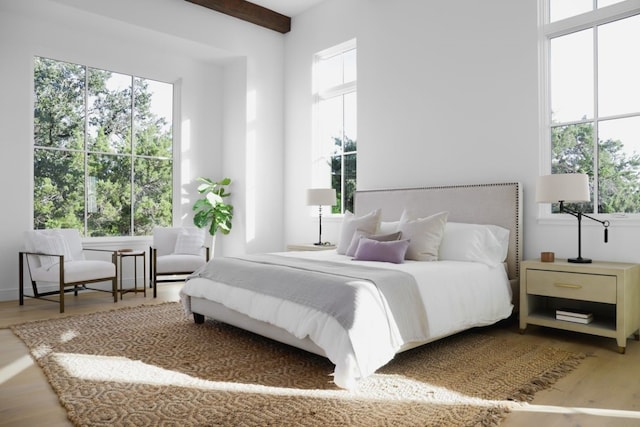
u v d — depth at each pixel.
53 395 2.29
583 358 2.89
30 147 4.96
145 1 5.21
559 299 3.78
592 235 3.64
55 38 5.12
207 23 5.76
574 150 3.84
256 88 6.29
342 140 5.92
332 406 2.14
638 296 3.21
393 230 4.17
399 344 2.54
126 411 2.07
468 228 3.81
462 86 4.45
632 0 3.48
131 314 4.11
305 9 6.20
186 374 2.57
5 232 4.80
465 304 3.11
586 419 2.03
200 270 3.74
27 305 4.51
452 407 2.13
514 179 4.09
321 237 6.01
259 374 2.57
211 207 6.24
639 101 3.49
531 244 3.98
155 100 6.08
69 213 5.35
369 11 5.36
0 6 4.67
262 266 3.25
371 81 5.32
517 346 3.16
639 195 3.48
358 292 2.48
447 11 4.58
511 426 1.96
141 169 5.95
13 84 4.84
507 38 4.13
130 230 5.86
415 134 4.85
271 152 6.48
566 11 3.89
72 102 5.35
